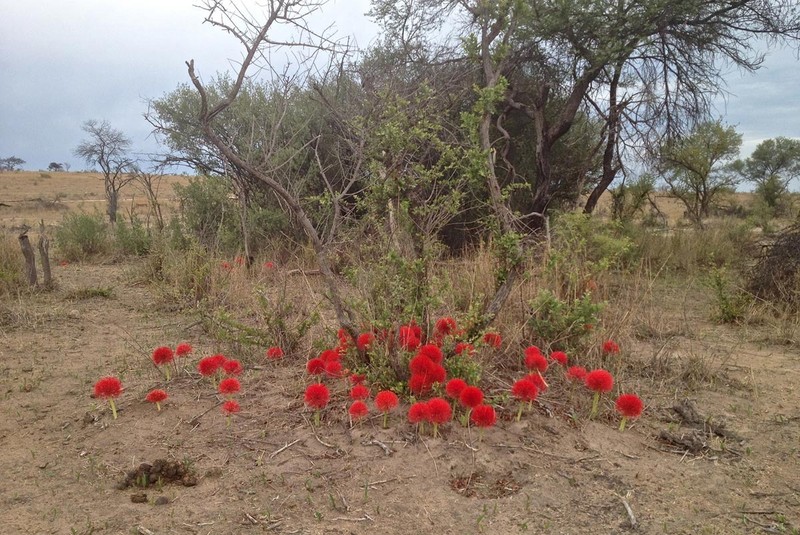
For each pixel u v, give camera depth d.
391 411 3.69
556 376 4.40
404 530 2.72
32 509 2.89
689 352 5.46
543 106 10.61
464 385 3.50
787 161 33.56
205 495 3.01
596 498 3.00
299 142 9.26
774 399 4.40
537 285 5.35
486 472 3.19
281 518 2.81
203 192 11.01
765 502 3.01
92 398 4.26
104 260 11.91
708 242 11.74
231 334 5.36
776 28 10.41
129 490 3.11
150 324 6.48
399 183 4.27
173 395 4.20
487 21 5.14
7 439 3.65
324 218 9.16
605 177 11.34
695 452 3.54
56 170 79.56
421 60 9.98
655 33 10.24
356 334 4.03
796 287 7.19
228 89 11.40
